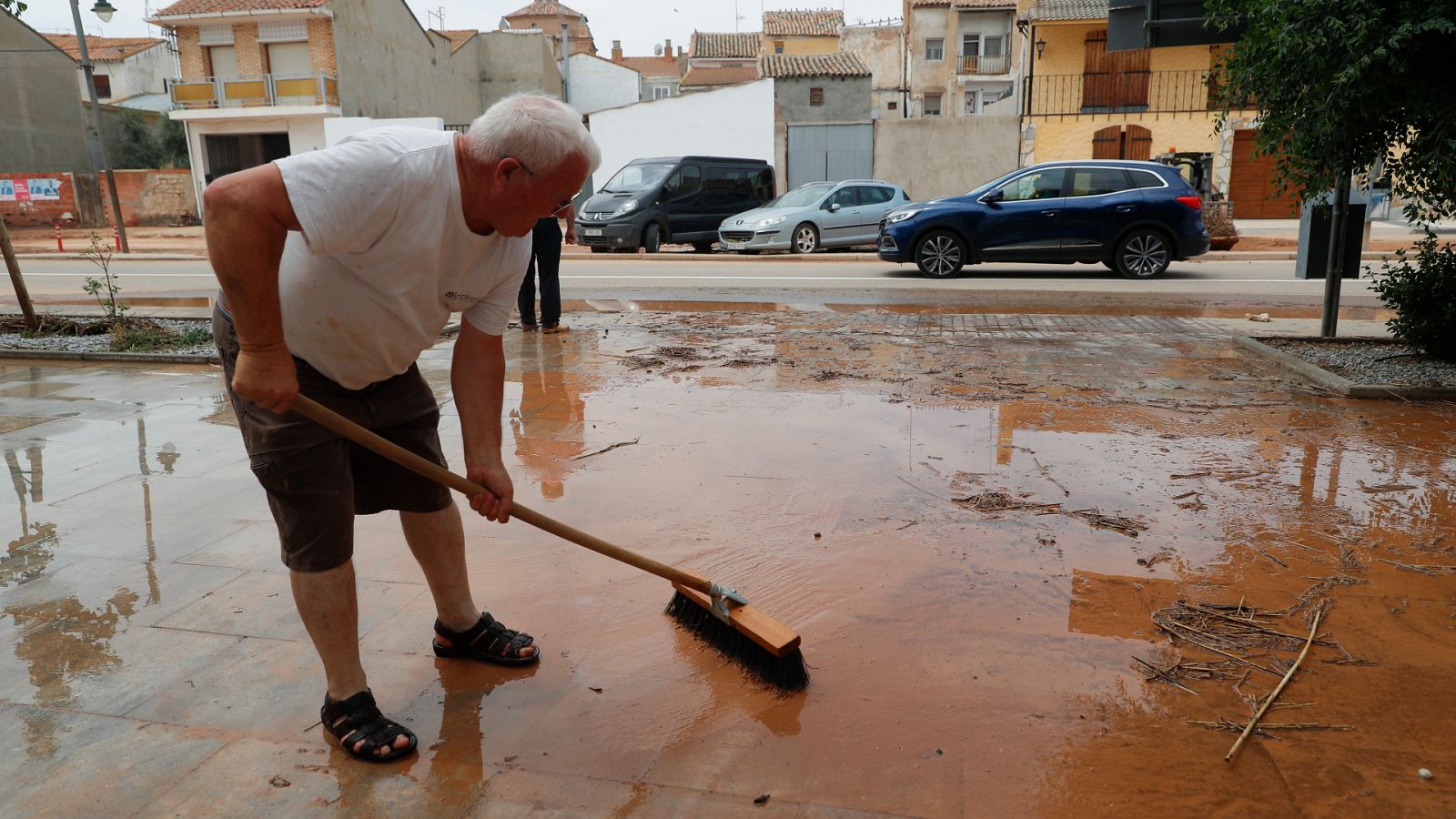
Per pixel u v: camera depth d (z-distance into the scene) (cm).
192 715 250
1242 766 226
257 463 223
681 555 354
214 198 193
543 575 338
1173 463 462
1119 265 1395
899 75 5150
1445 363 673
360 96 3406
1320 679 266
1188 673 269
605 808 213
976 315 1012
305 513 226
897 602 314
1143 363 720
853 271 1556
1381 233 2227
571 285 1365
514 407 584
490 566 345
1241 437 508
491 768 228
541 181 211
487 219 220
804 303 1140
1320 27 577
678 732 243
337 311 220
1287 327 914
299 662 278
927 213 1406
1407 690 260
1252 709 251
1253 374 676
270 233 197
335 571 231
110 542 367
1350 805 212
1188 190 1380
